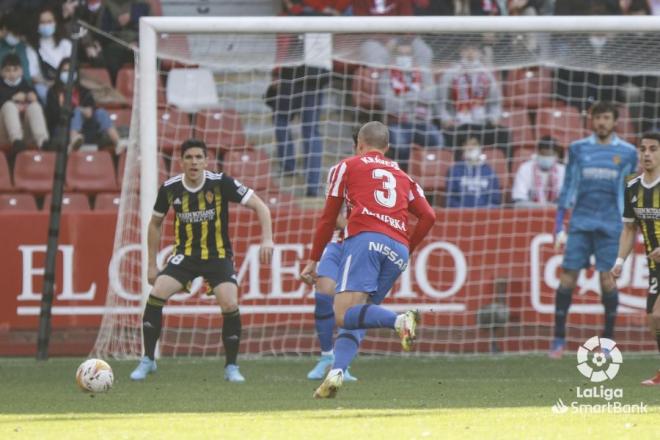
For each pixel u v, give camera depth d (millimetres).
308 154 45969
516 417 22047
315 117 47438
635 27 38688
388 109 48812
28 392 28844
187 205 31703
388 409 24078
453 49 43188
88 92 49781
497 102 48406
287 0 52188
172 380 32000
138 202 41438
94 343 40562
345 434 19359
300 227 41094
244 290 40906
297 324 40875
